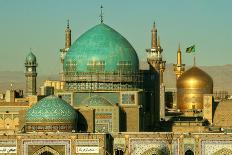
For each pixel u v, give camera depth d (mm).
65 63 171000
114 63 168250
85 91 167625
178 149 149750
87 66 168125
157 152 150250
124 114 165500
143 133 150875
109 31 172125
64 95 168250
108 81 167500
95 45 169125
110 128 162500
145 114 175375
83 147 149375
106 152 149000
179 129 173750
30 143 151000
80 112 161000
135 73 170500
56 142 150375
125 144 151500
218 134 148750
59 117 154250
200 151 149125
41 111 154750
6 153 151375
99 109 162875
